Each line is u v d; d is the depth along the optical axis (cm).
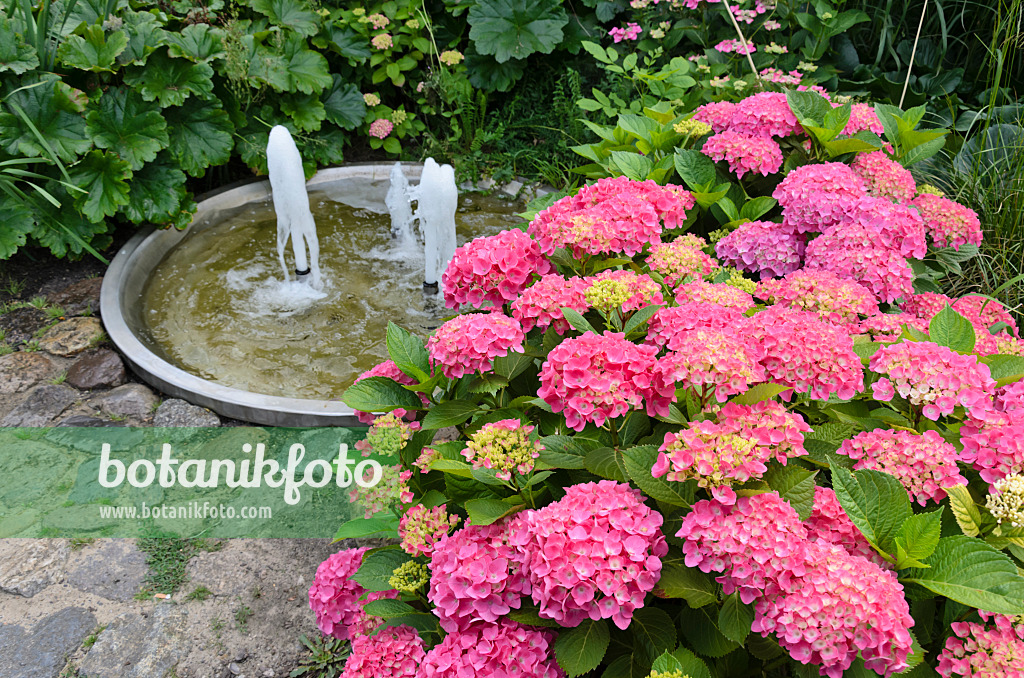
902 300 194
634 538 116
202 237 392
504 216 425
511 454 133
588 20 489
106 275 340
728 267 223
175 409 279
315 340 319
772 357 139
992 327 187
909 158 263
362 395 164
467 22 493
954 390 131
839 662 108
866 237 197
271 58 416
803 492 120
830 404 150
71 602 213
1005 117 346
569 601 119
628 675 127
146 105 361
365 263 378
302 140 442
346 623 177
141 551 229
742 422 124
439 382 168
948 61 425
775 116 249
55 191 346
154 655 201
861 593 105
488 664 126
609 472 130
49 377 295
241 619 211
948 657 113
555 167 443
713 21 430
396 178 395
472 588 126
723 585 118
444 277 183
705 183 245
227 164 449
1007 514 119
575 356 131
